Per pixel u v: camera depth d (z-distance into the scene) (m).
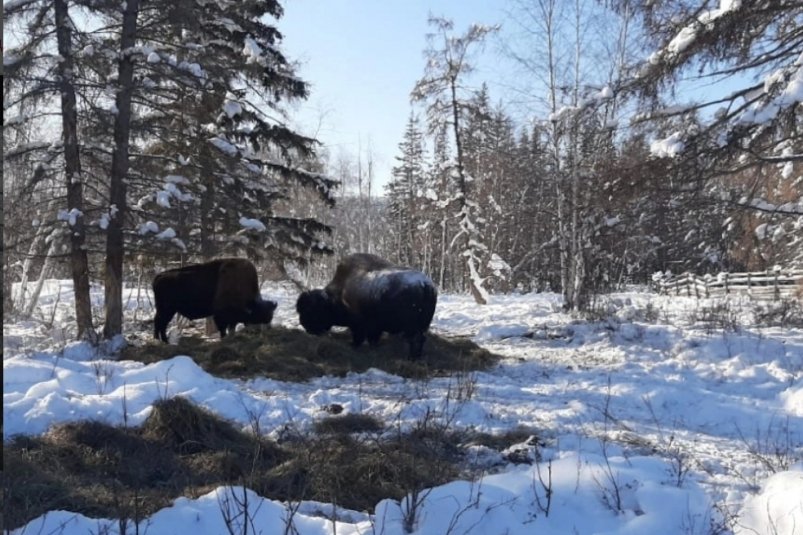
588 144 19.03
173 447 7.03
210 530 4.88
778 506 5.11
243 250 17.08
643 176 12.73
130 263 16.55
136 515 4.68
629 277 45.53
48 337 15.19
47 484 5.83
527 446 7.24
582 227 20.00
